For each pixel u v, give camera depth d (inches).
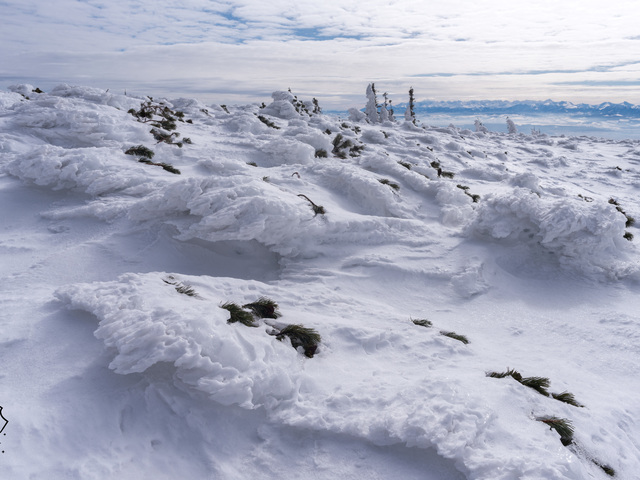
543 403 182.4
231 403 156.2
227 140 657.6
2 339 176.4
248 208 346.0
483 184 718.5
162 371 165.3
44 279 271.6
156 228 349.4
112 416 145.9
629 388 227.1
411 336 246.5
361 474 138.9
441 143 1098.7
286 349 195.3
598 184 918.4
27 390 150.1
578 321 305.1
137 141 563.2
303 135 705.6
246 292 271.4
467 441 140.0
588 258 383.9
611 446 167.8
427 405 155.9
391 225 430.6
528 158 1191.6
